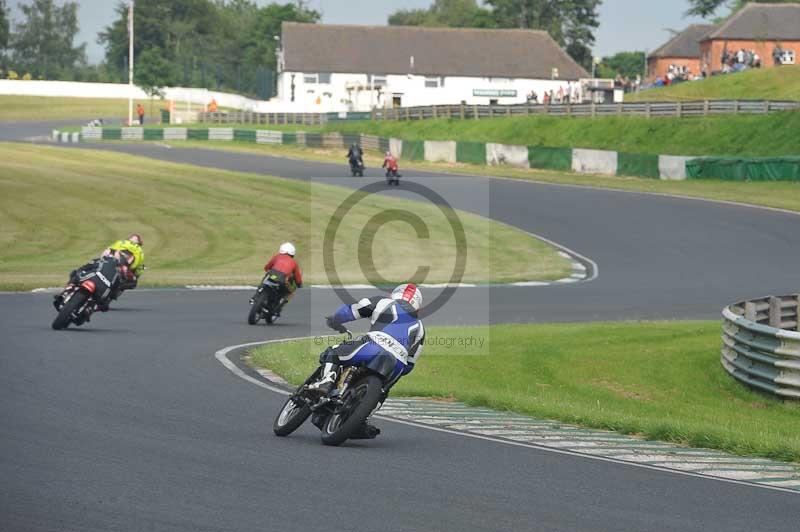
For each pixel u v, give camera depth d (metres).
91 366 47.91
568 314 85.25
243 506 24.53
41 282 90.81
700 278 109.06
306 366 51.50
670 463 33.00
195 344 59.34
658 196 173.50
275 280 71.25
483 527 23.70
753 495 28.73
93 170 184.62
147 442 31.56
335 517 23.94
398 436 35.81
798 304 79.25
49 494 24.80
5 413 35.09
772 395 60.25
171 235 130.00
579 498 27.17
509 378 59.16
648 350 69.81
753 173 188.62
